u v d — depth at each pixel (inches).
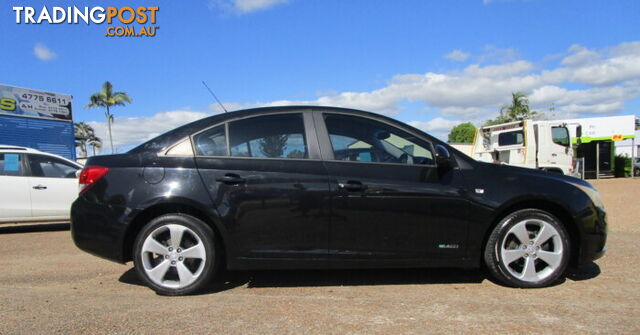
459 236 151.7
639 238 250.1
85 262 203.3
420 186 150.6
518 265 159.8
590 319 123.7
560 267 153.3
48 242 261.3
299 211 147.6
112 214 146.1
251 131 155.5
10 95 647.8
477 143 660.1
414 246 150.6
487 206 151.2
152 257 150.1
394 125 159.9
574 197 154.7
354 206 148.3
